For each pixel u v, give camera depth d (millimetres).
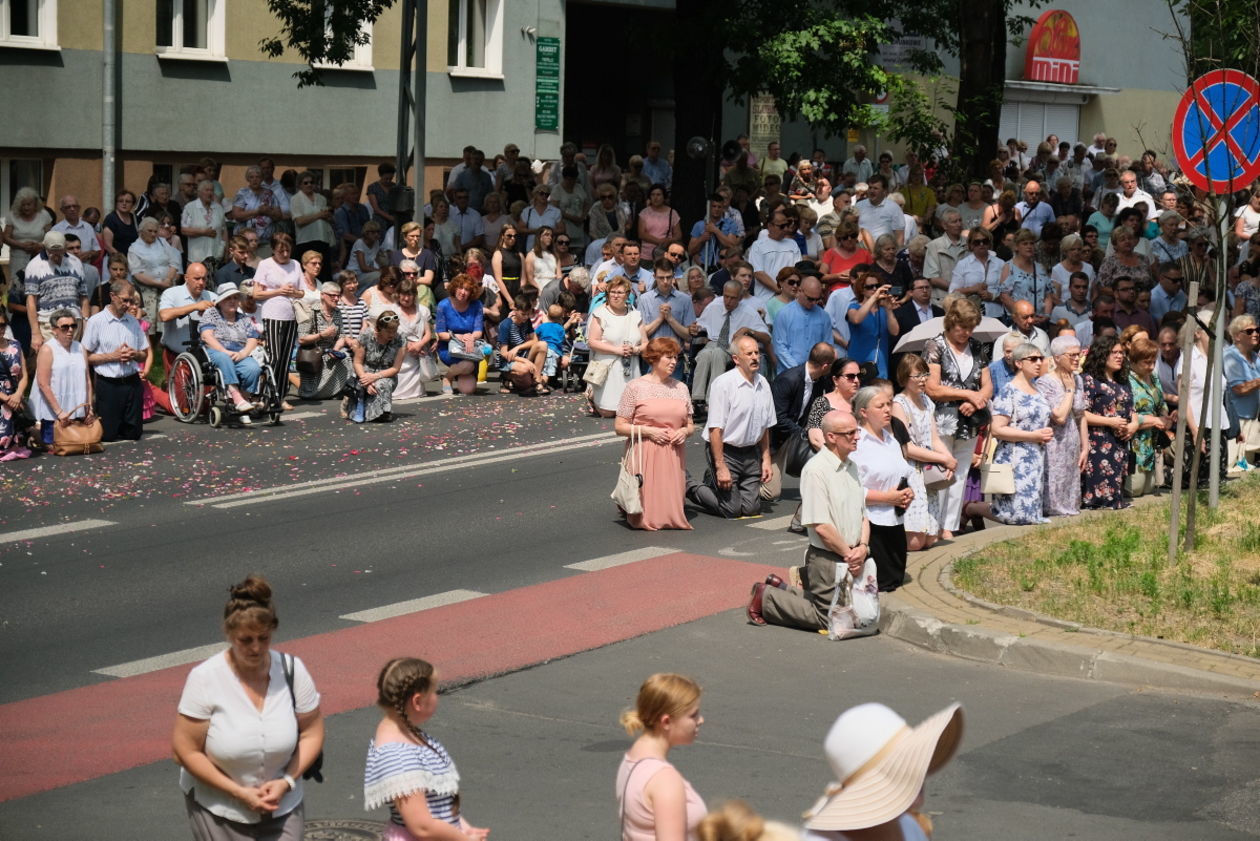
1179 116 17766
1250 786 11484
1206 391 17734
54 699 13633
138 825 10828
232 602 8828
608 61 53844
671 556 19047
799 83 40906
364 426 26969
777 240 30875
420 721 8672
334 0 38312
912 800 6039
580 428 27031
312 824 10766
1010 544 18406
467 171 37781
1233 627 15086
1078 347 20688
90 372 25344
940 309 29469
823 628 16000
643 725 8148
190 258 32688
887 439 16750
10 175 39031
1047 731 12789
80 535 19438
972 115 40250
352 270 31219
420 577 17828
